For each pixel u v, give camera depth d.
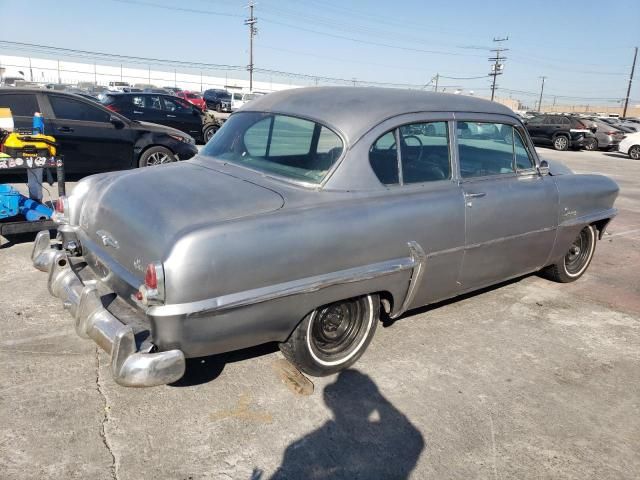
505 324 4.30
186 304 2.48
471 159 3.89
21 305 4.01
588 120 24.53
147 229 2.68
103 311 2.79
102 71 69.50
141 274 2.70
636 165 18.70
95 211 3.19
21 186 7.92
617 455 2.80
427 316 4.33
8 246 5.39
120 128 8.55
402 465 2.62
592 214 4.95
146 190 3.02
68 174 9.12
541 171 4.45
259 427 2.81
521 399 3.25
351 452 2.68
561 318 4.49
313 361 3.17
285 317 2.84
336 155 3.16
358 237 3.03
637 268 6.10
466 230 3.69
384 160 3.33
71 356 3.35
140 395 3.01
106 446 2.59
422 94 3.78
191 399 3.01
